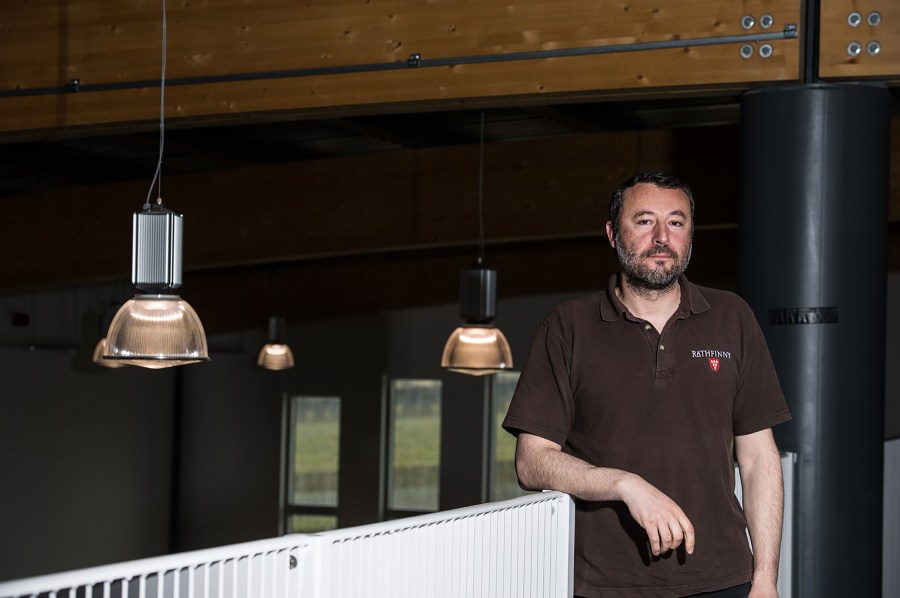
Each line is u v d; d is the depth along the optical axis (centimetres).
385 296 1188
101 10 493
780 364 389
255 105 471
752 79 397
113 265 786
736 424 212
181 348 322
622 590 200
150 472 1223
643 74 414
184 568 135
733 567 200
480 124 766
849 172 388
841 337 384
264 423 1228
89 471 1138
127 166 844
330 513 1208
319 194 755
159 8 485
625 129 794
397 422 1191
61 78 498
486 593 190
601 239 1088
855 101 390
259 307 1233
